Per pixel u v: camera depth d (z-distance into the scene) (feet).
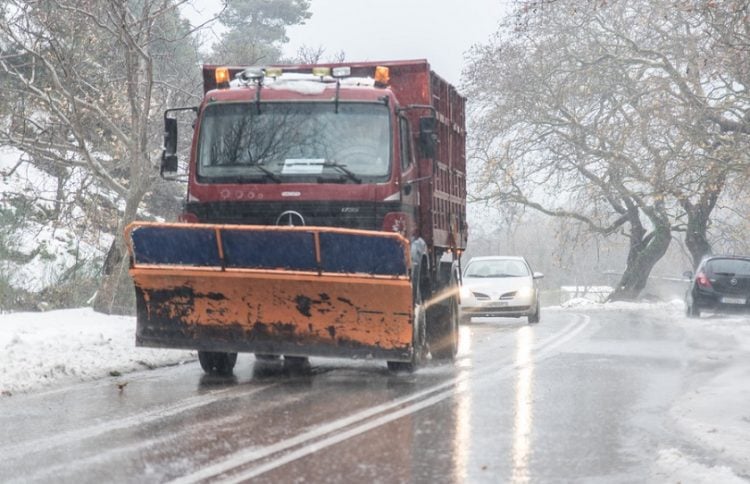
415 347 68.23
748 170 184.34
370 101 69.62
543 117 237.66
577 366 77.82
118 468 38.45
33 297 109.50
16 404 54.39
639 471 38.81
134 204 104.73
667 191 204.44
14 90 111.96
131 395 58.34
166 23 121.60
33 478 36.78
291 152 69.00
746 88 177.47
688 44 196.95
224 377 68.44
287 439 44.57
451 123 89.92
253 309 63.57
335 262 61.77
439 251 82.94
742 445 43.70
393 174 68.23
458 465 39.58
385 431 46.93
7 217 122.93
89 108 104.83
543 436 46.06
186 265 62.95
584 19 225.56
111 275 102.99
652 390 62.49
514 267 154.51
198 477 37.01
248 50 157.99
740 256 160.56
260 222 68.39
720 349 94.63
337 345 63.87
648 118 205.26
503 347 97.81
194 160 69.97
